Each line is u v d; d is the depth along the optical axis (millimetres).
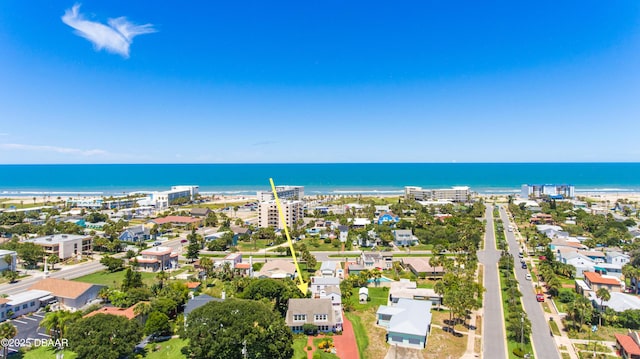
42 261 153500
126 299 103625
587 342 85875
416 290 114812
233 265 142500
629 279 128500
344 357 80000
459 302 94812
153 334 86812
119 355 70625
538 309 105312
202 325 72250
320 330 91938
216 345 69625
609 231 194750
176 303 97938
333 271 136875
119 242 178500
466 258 145000
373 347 84438
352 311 105062
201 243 188625
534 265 149875
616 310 97500
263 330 75688
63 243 158000
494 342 86688
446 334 90562
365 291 114688
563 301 109312
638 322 91250
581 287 113562
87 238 171250
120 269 146500
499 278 133625
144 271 144250
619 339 81875
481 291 112812
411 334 84375
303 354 80562
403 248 186500
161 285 115938
